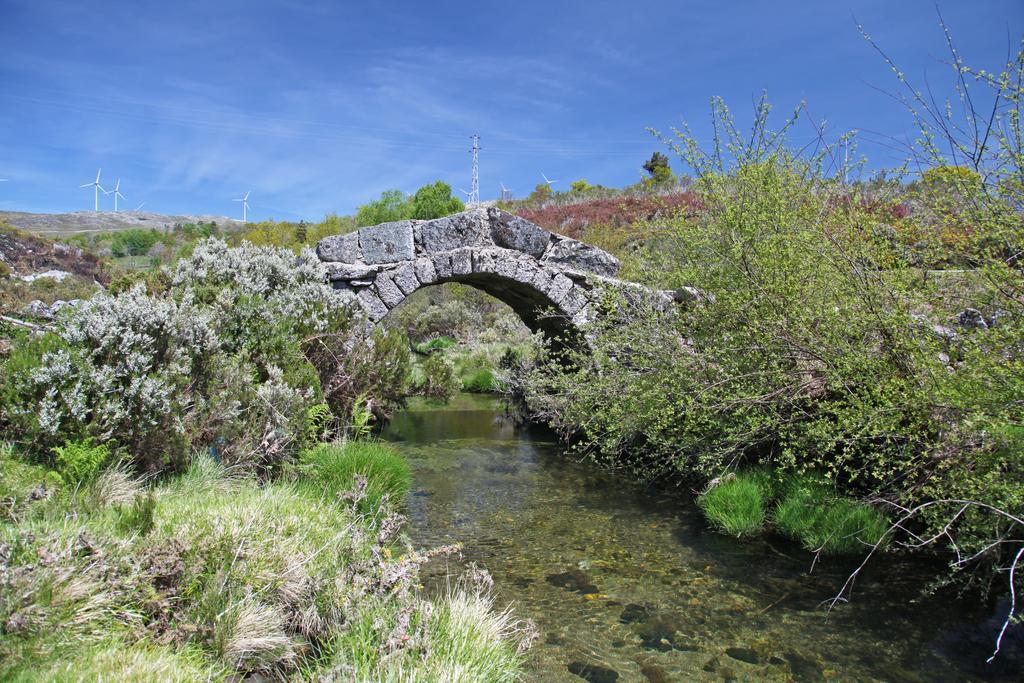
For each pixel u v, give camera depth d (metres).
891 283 4.85
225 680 2.77
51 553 2.68
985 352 4.23
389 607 3.35
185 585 3.06
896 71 4.26
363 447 6.54
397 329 9.94
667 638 3.95
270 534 3.76
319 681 2.75
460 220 9.93
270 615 3.14
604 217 25.75
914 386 4.70
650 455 7.53
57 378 4.41
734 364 6.10
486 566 5.07
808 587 4.66
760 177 6.34
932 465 4.77
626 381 7.39
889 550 5.05
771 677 3.53
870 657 3.72
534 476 7.88
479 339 19.75
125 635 2.67
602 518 6.27
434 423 11.52
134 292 5.50
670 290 8.43
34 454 4.28
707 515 6.04
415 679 2.79
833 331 5.32
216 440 5.51
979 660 3.67
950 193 4.38
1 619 2.41
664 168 37.53
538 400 9.74
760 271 6.16
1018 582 4.04
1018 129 3.94
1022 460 4.00
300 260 9.48
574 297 10.22
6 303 8.86
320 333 8.00
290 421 5.99
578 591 4.62
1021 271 4.14
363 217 31.20
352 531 4.20
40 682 2.25
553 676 3.50
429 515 6.34
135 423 4.70
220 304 7.00
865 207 5.63
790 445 5.67
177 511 3.89
